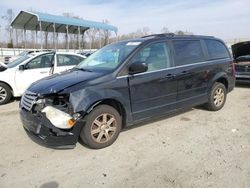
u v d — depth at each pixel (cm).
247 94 851
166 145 440
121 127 462
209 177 338
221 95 639
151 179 337
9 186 329
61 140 384
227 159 385
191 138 469
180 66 529
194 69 553
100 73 441
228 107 677
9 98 779
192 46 570
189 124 543
